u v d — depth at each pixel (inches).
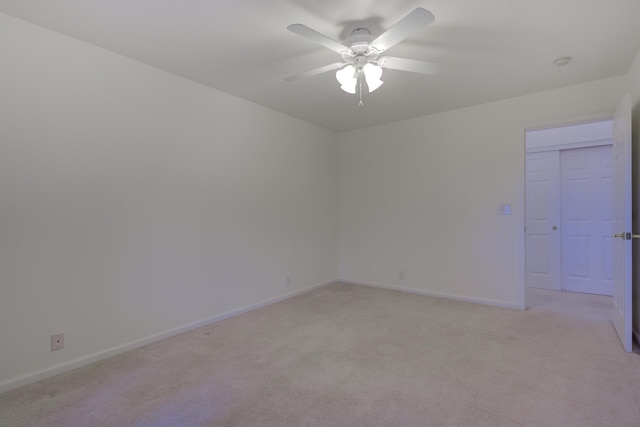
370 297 166.9
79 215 95.8
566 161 179.0
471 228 157.5
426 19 69.6
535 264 186.2
